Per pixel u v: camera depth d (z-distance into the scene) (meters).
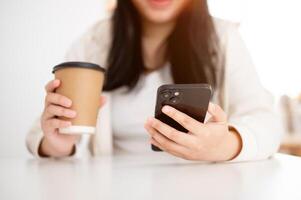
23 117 2.01
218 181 0.53
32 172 0.62
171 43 1.12
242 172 0.61
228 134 0.72
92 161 0.79
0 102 1.99
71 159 0.84
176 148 0.69
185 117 0.66
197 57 1.10
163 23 1.12
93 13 2.10
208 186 0.49
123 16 1.13
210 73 1.13
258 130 0.79
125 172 0.61
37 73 2.05
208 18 1.12
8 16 2.02
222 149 0.71
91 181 0.53
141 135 1.13
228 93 1.14
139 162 0.76
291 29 2.53
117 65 1.13
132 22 1.13
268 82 2.57
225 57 1.15
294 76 2.58
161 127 0.68
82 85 0.71
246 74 1.12
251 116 0.88
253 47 2.48
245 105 1.04
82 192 0.46
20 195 0.45
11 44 2.02
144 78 1.16
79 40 1.29
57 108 0.71
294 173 0.59
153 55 1.18
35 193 0.46
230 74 1.14
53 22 2.08
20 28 2.04
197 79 1.10
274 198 0.44
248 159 0.75
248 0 2.40
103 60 1.21
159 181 0.53
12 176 0.57
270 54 2.53
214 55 1.15
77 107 0.71
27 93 2.03
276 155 0.88
